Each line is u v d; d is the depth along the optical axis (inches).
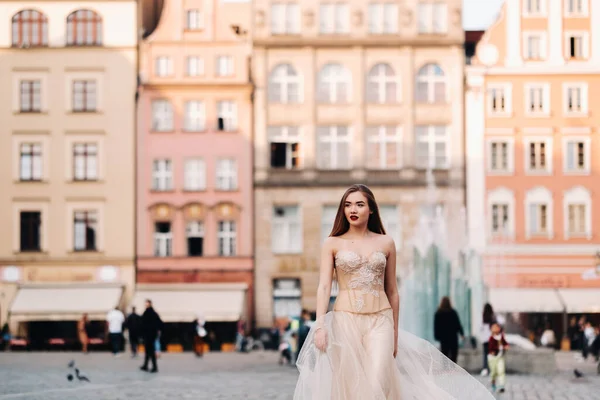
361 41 2564.0
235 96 2551.7
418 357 431.2
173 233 2532.0
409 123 2559.1
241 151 2549.2
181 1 2556.6
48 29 2556.6
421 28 2578.7
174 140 2549.2
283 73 2571.4
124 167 2541.8
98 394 926.4
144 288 2513.5
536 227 2568.9
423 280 1679.4
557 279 2556.6
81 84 2559.1
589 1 2596.0
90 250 2518.5
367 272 409.7
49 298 2474.2
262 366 1557.6
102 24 2556.6
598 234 2571.4
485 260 2546.8
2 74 2556.6
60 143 2549.2
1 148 2549.2
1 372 1288.1
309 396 407.5
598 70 2581.2
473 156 2564.0
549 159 2581.2
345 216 420.5
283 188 2546.8
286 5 2576.3
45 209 2534.5
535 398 897.5
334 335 406.9
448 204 2551.7
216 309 2437.3
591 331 1840.6
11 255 2522.1
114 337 1952.5
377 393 393.4
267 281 2527.1
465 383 432.1
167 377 1206.9
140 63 2554.1
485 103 2573.8
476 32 2701.8
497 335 968.3
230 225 2546.8
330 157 2571.4
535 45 2591.0
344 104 2566.4
